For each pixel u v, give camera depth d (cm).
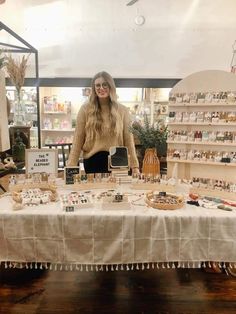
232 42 495
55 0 504
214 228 143
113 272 222
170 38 504
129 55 515
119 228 143
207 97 183
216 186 172
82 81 529
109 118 202
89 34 514
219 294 198
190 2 489
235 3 482
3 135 247
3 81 246
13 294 195
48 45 521
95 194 176
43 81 530
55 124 566
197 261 146
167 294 197
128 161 201
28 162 188
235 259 145
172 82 517
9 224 143
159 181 188
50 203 159
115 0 498
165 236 143
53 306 184
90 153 211
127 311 180
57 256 146
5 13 511
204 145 188
